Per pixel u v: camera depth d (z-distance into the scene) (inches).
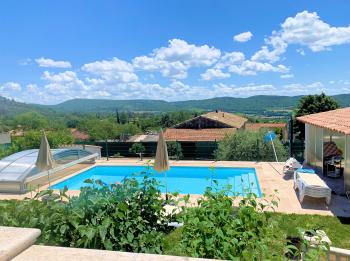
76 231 114.5
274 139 797.9
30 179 548.7
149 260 70.3
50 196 128.5
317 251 106.8
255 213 126.3
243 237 114.0
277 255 109.9
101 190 132.3
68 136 1107.9
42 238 111.3
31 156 612.4
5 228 78.6
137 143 1006.4
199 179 697.0
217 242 112.7
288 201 432.8
